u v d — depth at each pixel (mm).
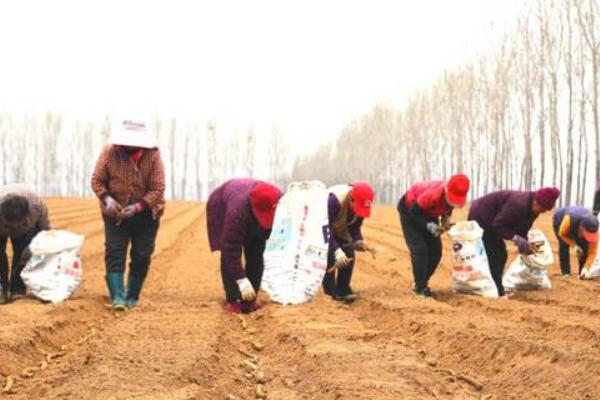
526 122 37500
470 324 8727
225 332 8766
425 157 55875
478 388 6492
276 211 10953
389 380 6305
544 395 6125
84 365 6758
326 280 12055
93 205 46938
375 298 11469
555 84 35500
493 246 12523
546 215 35812
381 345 7805
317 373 6609
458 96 47781
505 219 12023
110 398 5492
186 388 5820
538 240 13398
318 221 10859
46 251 11031
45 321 8766
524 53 37938
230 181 10602
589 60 33688
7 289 11211
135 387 5781
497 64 41531
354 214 11062
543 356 7059
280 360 7535
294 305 10539
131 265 10859
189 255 20219
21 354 7328
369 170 72875
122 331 8375
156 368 6414
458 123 47562
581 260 14828
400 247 22703
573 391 6082
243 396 6105
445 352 7945
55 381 6227
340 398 5750
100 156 10617
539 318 9594
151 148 10594
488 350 7586
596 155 30828
